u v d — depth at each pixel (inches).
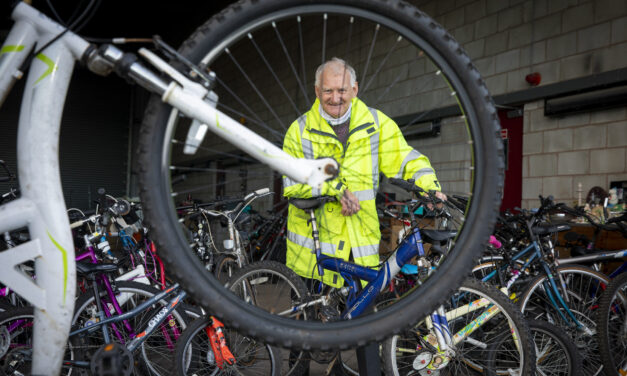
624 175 128.2
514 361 70.3
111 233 119.2
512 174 163.2
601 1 134.2
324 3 35.7
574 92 140.1
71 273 35.6
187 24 409.4
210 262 123.6
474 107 36.0
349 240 69.2
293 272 72.1
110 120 419.5
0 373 72.0
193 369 73.5
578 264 95.2
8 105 341.4
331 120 68.2
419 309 36.2
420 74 186.9
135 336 74.7
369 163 67.6
